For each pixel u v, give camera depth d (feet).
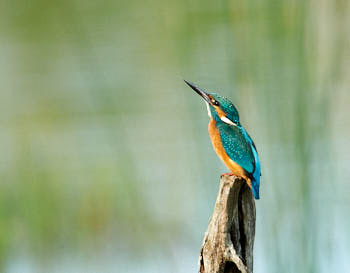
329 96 33.22
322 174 31.83
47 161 52.11
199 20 38.70
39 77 69.62
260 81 33.76
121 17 72.79
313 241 30.50
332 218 31.63
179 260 40.14
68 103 63.00
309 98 32.50
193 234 41.09
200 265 25.21
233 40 35.24
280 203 30.78
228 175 25.25
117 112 40.78
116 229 44.34
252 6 34.71
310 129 31.86
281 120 32.17
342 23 35.01
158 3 65.98
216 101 35.81
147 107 58.18
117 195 46.01
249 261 25.31
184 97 48.44
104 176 48.44
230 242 24.44
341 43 34.60
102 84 41.83
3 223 45.03
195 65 38.96
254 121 38.06
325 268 30.53
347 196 38.19
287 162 31.50
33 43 74.90
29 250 44.70
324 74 33.73
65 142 55.88
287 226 30.50
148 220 40.52
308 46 33.12
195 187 34.76
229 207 24.58
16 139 55.98
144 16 71.87
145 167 49.14
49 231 46.01
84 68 42.80
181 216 42.65
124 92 60.13
